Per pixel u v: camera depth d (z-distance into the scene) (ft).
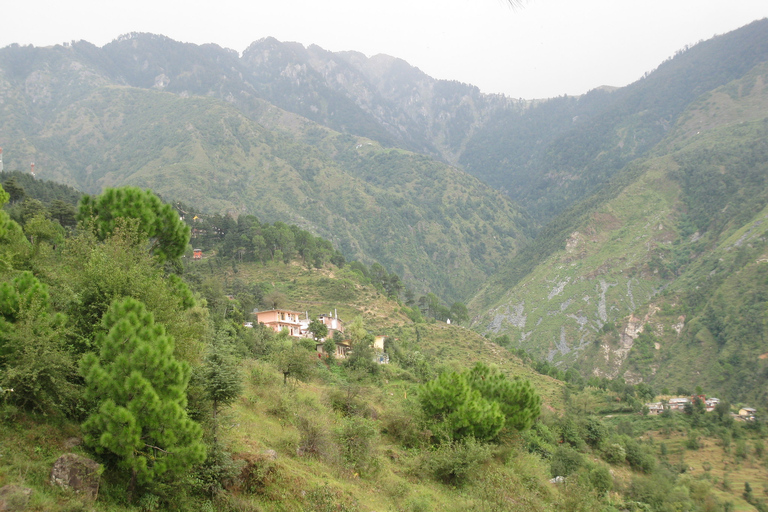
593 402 313.12
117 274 62.75
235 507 56.34
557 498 96.12
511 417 120.37
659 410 292.40
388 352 262.67
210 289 239.30
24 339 50.88
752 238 617.62
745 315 492.13
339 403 111.75
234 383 63.16
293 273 441.68
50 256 94.02
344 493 67.97
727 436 258.57
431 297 523.70
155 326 54.65
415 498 77.77
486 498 79.56
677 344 535.19
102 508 45.98
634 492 162.50
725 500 199.41
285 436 79.66
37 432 49.44
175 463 49.47
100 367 49.47
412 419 110.22
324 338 240.32
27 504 40.83
